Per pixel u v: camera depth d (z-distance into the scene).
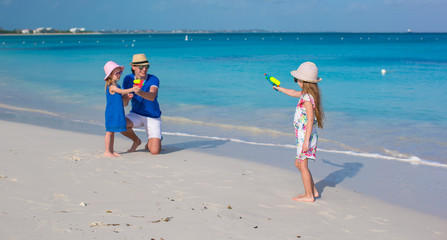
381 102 13.15
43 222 4.04
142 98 7.23
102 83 18.53
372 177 6.39
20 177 5.50
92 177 5.64
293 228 4.29
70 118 11.36
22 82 18.92
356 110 11.88
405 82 18.12
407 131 9.45
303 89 4.93
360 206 5.11
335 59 33.72
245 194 5.27
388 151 7.91
